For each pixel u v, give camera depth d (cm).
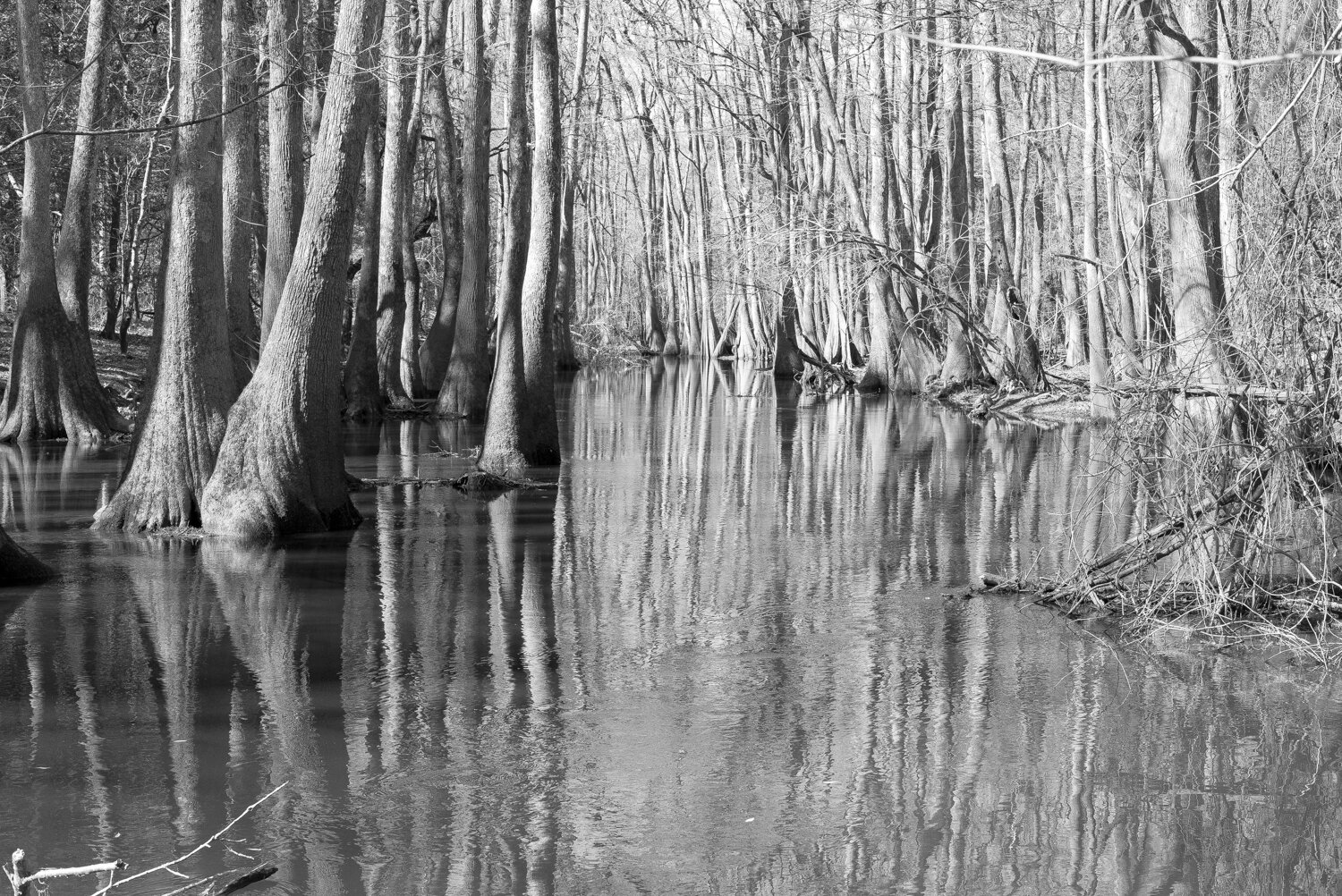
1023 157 4178
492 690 890
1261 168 1056
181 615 1099
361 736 795
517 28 2158
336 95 1520
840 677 926
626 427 2967
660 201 7775
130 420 2828
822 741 791
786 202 4234
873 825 670
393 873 610
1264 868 620
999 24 2602
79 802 688
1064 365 3838
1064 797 705
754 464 2241
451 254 3678
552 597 1179
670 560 1362
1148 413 1083
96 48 2566
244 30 2136
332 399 1572
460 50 3616
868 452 2439
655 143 7688
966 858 631
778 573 1289
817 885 601
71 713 834
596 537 1509
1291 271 1020
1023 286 4478
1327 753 767
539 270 2183
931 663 959
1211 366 1051
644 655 983
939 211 5072
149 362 1595
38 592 1192
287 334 1527
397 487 1950
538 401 2194
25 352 2536
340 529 1559
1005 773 738
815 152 4275
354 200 1559
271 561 1351
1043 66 2495
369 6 1521
